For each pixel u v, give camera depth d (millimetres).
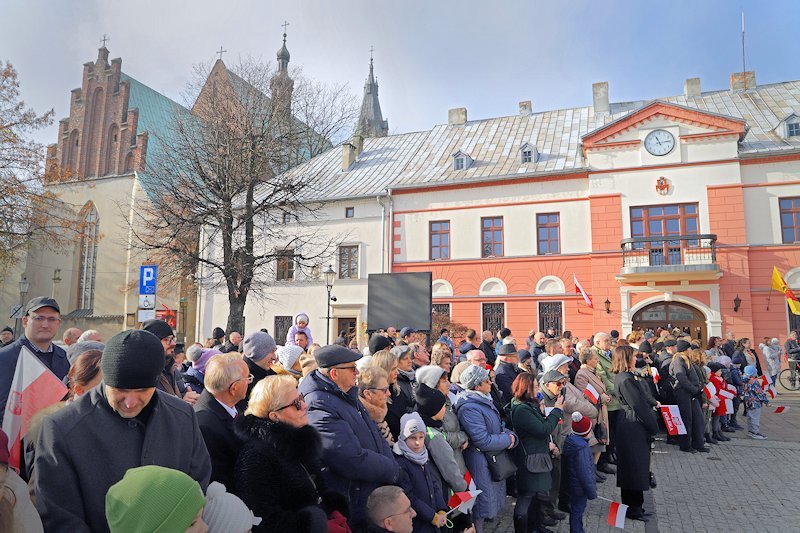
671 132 22828
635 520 6242
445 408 4973
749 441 11258
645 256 22312
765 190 21719
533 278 24219
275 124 20781
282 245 27969
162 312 17781
